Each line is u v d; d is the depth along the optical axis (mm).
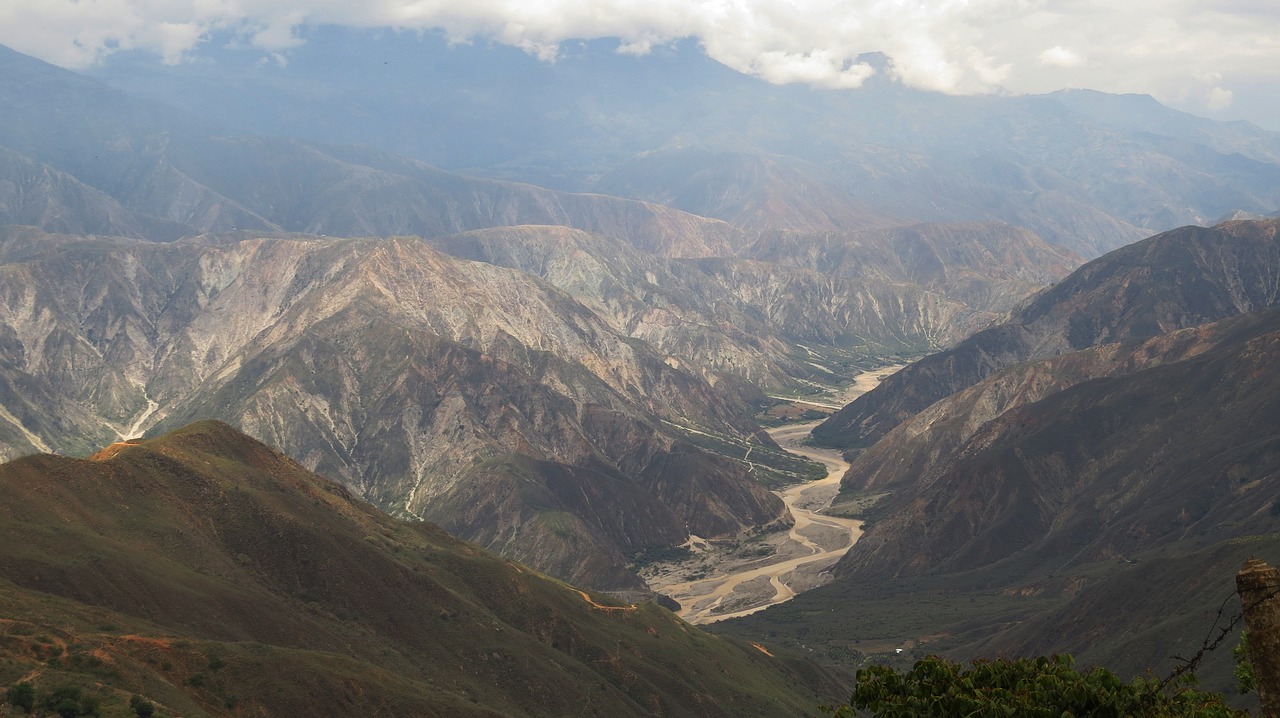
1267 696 30234
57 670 86375
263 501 136125
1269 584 30625
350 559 133250
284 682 97438
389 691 103500
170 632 102000
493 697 122938
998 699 36000
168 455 137000
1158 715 35906
